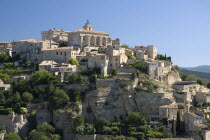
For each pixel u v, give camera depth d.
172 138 184.62
